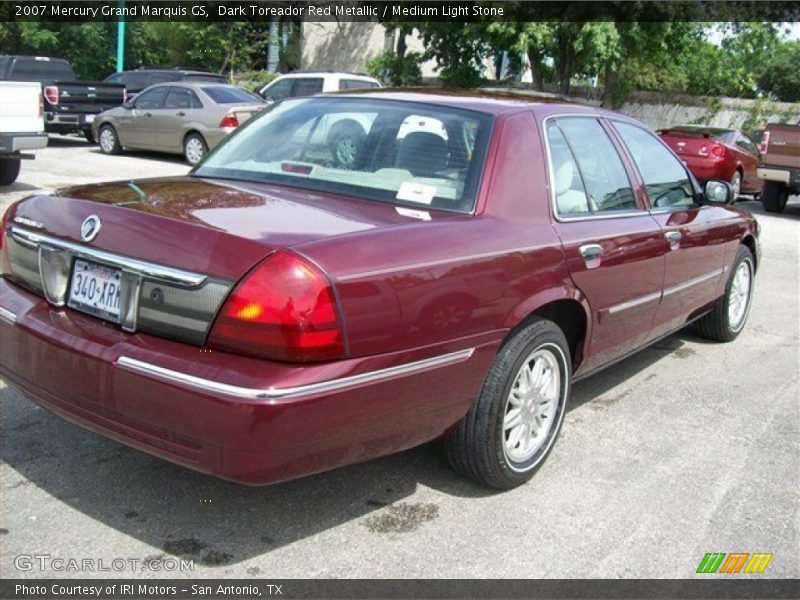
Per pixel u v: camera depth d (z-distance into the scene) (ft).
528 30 66.80
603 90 80.33
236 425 8.93
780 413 16.40
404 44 87.15
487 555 10.70
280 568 10.16
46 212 11.29
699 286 17.79
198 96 50.47
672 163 17.69
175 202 10.92
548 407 12.86
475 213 11.64
